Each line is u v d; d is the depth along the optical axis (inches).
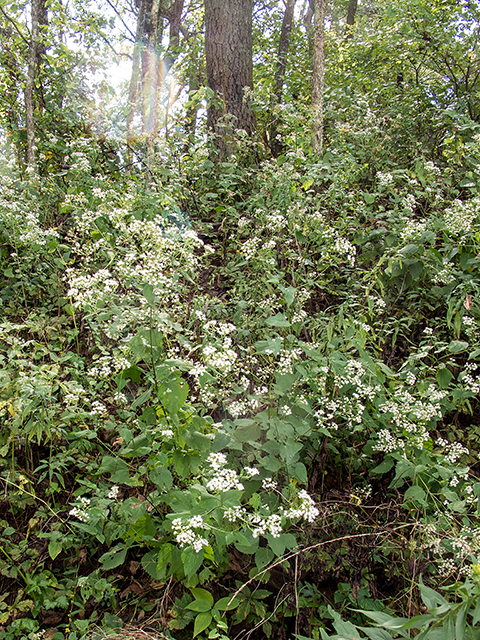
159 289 103.0
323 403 122.9
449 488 123.3
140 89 361.7
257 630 108.0
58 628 106.4
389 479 133.4
